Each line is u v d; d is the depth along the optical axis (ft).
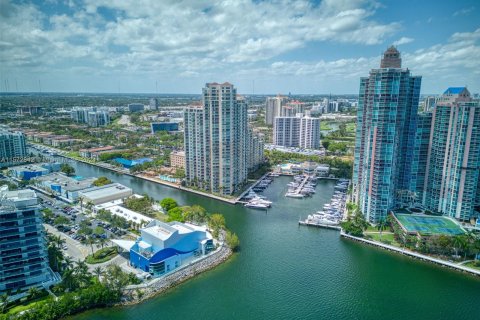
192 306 585.22
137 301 590.55
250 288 637.71
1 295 565.94
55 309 538.06
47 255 646.33
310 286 648.38
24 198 622.95
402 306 594.65
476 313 577.02
